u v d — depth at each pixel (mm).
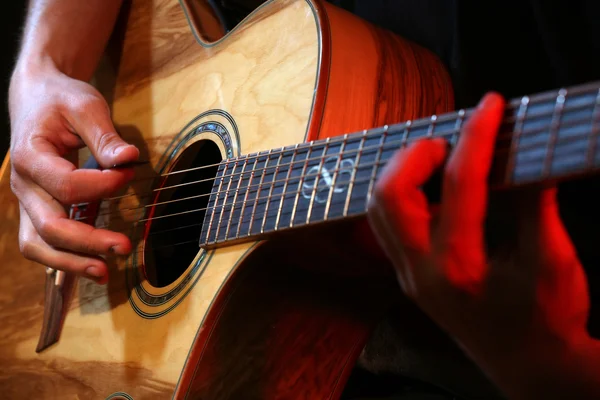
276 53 763
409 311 854
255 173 649
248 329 704
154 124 917
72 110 868
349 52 729
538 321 462
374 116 723
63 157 912
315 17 738
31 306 967
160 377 729
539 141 422
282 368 736
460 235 444
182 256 887
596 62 747
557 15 751
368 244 608
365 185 516
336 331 742
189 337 704
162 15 986
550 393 487
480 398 821
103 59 1058
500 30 826
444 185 440
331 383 766
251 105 758
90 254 827
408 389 916
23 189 867
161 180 867
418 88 790
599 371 463
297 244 618
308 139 668
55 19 1037
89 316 866
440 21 906
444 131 481
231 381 723
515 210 458
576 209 743
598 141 393
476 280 462
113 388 796
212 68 854
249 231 624
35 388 917
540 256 438
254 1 1098
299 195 577
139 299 806
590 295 733
